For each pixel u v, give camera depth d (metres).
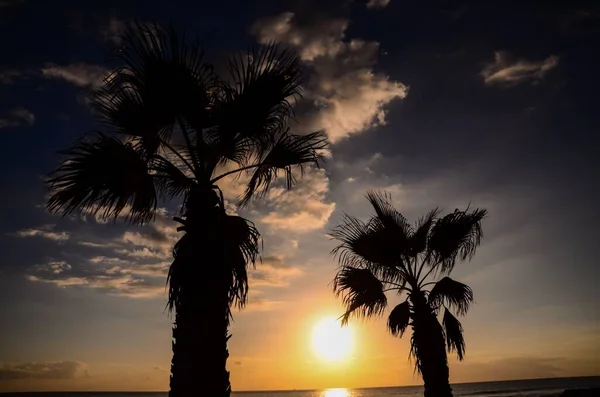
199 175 6.71
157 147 6.84
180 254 6.20
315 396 198.50
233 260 6.28
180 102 6.39
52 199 6.13
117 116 6.45
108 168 6.05
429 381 10.30
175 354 5.79
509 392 102.00
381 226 11.46
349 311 11.49
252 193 7.41
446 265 11.45
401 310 11.09
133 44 6.12
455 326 10.93
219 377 5.67
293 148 7.02
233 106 6.54
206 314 5.85
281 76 6.57
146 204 6.56
